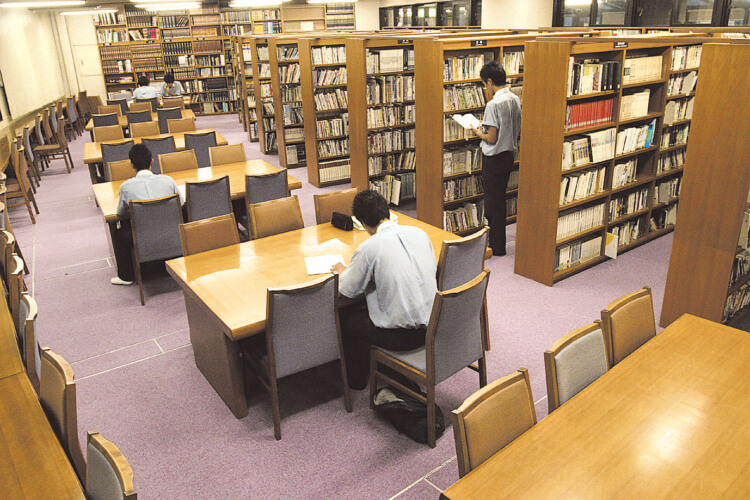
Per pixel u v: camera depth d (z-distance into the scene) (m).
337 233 3.85
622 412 1.86
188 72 15.34
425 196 5.66
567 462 1.63
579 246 4.85
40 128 9.69
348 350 3.24
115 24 14.88
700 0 7.68
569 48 3.97
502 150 4.87
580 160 4.45
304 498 2.48
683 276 3.71
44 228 6.50
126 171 5.60
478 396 1.72
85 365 3.62
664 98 5.01
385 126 6.50
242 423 3.02
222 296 2.93
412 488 2.52
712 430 1.77
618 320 2.29
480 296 2.70
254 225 3.94
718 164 3.36
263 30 15.20
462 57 5.25
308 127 7.78
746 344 2.27
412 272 2.75
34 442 1.84
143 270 5.10
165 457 2.77
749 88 3.13
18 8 11.55
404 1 14.78
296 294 2.64
